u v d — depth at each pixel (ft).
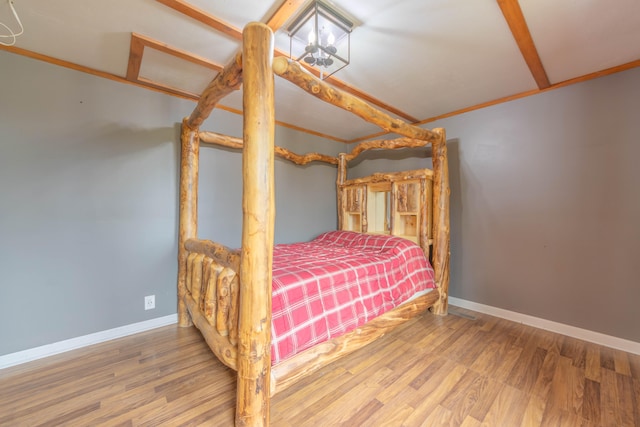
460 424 4.65
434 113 10.36
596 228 7.46
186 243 8.13
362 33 5.74
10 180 6.26
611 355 6.81
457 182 10.19
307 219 12.42
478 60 6.77
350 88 8.29
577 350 7.05
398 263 8.32
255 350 4.43
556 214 8.09
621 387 5.55
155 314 8.30
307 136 12.53
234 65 5.00
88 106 7.21
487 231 9.48
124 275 7.75
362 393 5.46
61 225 6.85
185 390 5.45
